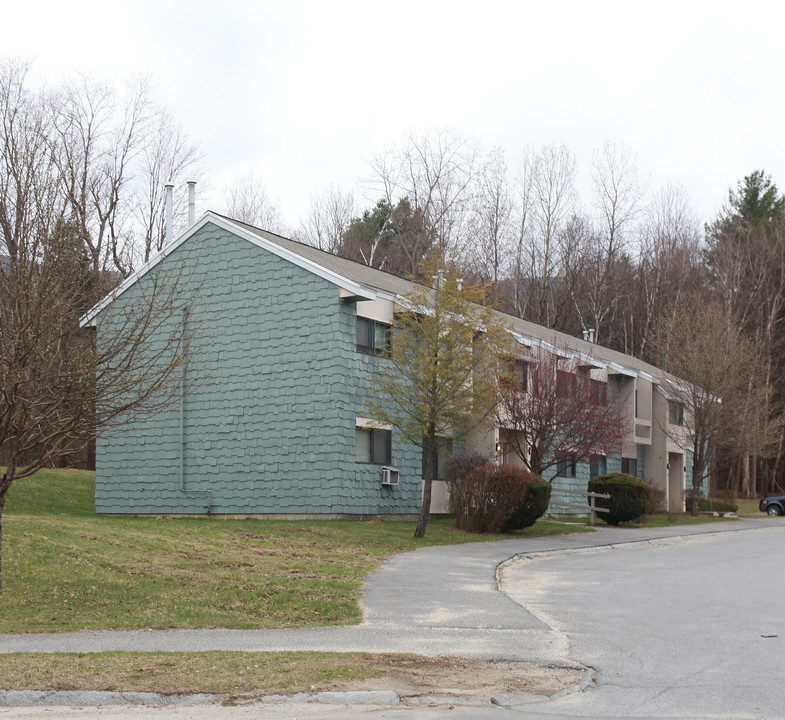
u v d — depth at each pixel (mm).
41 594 12711
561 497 34156
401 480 26219
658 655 9461
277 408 24703
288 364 24672
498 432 29594
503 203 56062
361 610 12070
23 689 7910
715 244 65375
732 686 8094
